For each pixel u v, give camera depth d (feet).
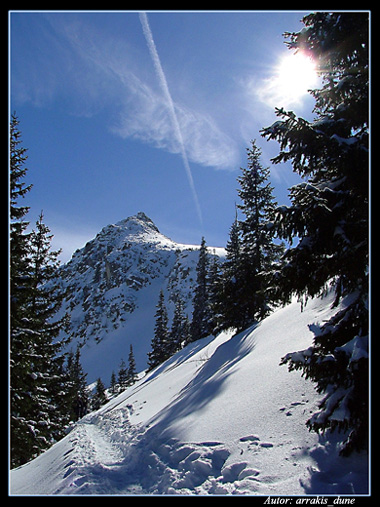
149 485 20.56
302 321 32.14
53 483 25.71
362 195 15.85
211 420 24.32
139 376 244.83
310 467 14.55
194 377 50.31
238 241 94.58
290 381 22.35
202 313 132.67
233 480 16.38
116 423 51.42
